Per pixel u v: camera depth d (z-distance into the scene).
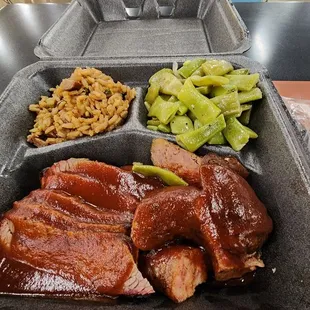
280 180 0.18
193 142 0.21
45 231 0.17
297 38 0.35
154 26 0.39
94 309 0.15
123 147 0.23
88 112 0.23
